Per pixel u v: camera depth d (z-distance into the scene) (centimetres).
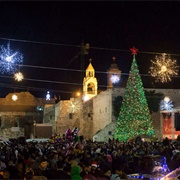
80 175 1266
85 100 7681
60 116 7894
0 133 8675
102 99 6781
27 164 1647
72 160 1451
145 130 5122
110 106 6291
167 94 6178
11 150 2445
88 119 7431
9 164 1383
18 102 9731
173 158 2059
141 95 5306
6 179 1147
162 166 1797
